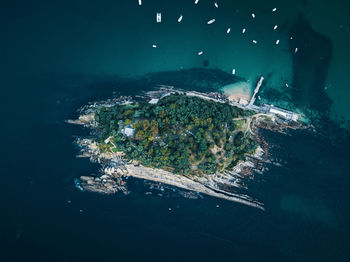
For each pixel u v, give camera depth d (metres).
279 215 160.62
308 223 158.25
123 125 171.62
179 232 149.88
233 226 154.50
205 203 163.25
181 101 175.00
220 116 173.25
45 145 177.12
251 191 169.12
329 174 178.38
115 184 165.12
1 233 140.38
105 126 180.12
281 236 152.12
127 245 142.38
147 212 156.00
